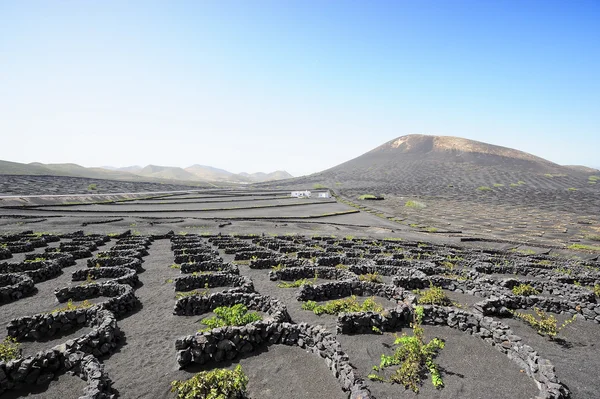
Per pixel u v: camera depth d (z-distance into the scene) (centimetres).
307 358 1181
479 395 989
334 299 1848
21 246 2959
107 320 1315
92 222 5084
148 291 1945
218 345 1169
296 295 1836
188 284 1969
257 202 9756
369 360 1182
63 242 3409
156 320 1530
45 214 5962
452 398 971
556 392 949
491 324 1342
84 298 1780
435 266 2544
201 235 4125
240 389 938
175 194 12031
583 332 1494
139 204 8350
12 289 1798
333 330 1428
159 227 4947
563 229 6325
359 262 2641
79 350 1119
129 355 1207
